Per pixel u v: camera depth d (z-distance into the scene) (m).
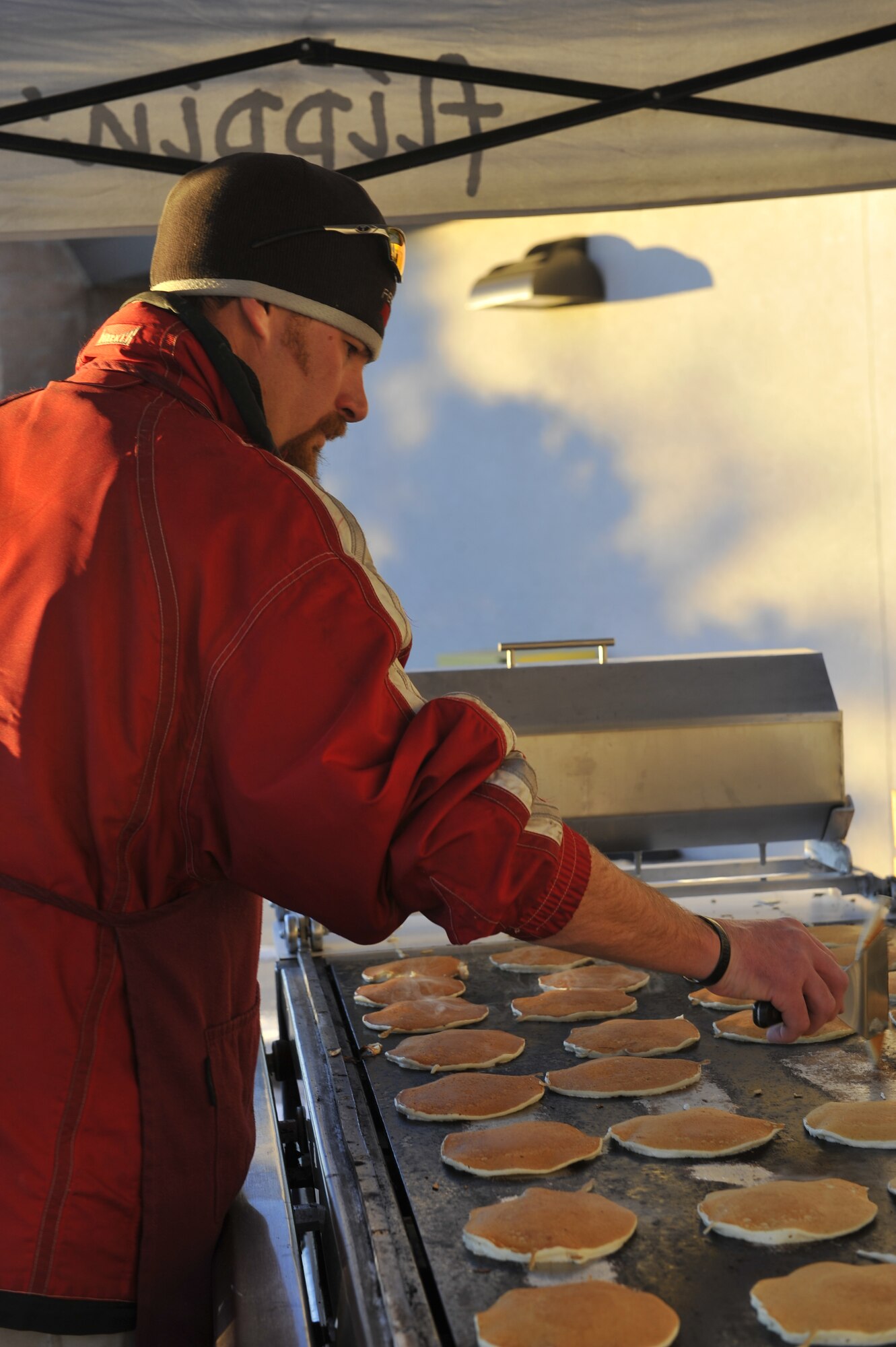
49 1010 0.95
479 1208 1.02
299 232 1.07
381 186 2.35
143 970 0.98
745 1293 0.89
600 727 2.16
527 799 0.96
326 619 0.93
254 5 2.16
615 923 1.01
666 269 4.93
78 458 0.99
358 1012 1.68
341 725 0.90
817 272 4.71
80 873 0.96
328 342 1.11
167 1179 1.01
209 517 0.94
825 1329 0.81
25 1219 0.95
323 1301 1.11
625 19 2.20
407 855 0.91
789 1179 1.08
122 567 0.94
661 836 2.21
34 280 5.40
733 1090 1.32
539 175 2.35
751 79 2.24
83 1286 0.97
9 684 0.94
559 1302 0.85
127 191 2.30
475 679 2.21
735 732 2.18
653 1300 0.86
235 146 2.27
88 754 0.94
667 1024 1.51
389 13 2.18
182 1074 1.01
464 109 2.28
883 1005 1.35
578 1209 1.00
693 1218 1.01
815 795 2.20
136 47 2.18
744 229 4.80
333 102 2.27
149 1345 1.01
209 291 1.07
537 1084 1.34
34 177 2.28
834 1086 1.32
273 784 0.89
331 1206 1.05
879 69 2.24
